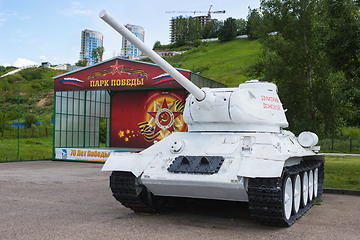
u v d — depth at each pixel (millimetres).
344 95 14766
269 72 18375
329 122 17750
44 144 32094
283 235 6527
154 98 23938
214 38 114188
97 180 13711
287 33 18094
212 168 7004
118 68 22047
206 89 8359
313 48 17266
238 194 6918
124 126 25656
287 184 7414
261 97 8734
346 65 14258
